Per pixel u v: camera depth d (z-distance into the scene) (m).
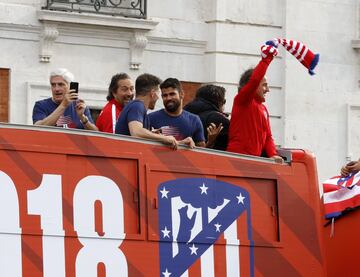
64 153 17.45
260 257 19.20
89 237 17.55
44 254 17.19
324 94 41.00
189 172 18.56
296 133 40.56
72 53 36.78
